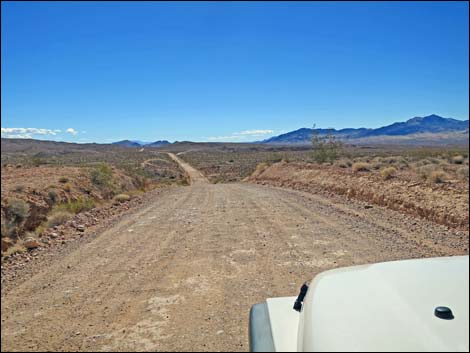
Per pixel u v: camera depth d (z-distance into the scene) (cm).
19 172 2261
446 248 778
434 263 260
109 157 9031
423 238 870
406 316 204
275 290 572
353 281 256
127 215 1363
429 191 1290
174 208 1498
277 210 1340
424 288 227
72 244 925
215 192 2178
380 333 196
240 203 1571
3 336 452
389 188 1453
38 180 1805
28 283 643
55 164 4025
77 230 1102
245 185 2753
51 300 561
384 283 242
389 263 276
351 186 1686
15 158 6612
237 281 618
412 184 1424
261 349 223
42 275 684
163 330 453
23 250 867
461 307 205
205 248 839
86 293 585
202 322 470
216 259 750
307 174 2434
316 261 713
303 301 266
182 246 863
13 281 659
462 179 1653
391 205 1296
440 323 195
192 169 7881
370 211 1255
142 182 3006
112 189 2144
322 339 202
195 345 413
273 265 697
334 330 206
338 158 3228
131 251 834
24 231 1066
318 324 217
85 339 437
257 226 1068
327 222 1088
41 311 522
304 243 852
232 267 694
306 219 1145
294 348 221
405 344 186
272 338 235
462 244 809
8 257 816
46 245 920
